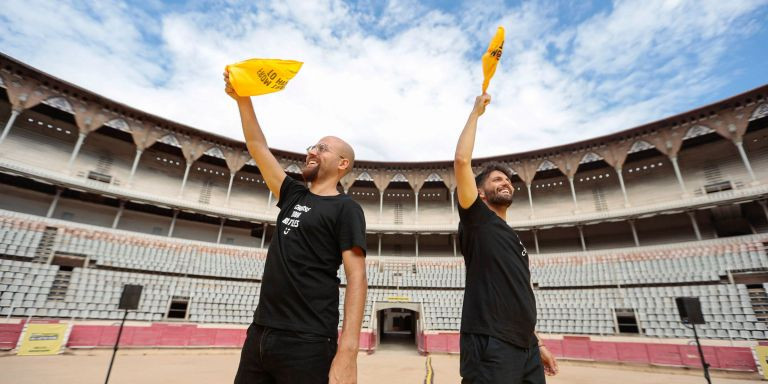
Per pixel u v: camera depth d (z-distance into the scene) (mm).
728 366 16922
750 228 29500
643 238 35312
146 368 14930
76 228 26047
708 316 21469
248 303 27250
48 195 30734
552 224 33312
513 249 2871
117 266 25938
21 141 30500
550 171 39812
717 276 24094
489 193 3359
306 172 2908
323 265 2301
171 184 37500
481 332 2553
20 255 22906
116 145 35500
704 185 33031
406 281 32906
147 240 28797
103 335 19391
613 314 24297
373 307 28000
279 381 2055
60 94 29266
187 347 21406
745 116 28094
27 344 17203
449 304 29016
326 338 2119
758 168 31078
